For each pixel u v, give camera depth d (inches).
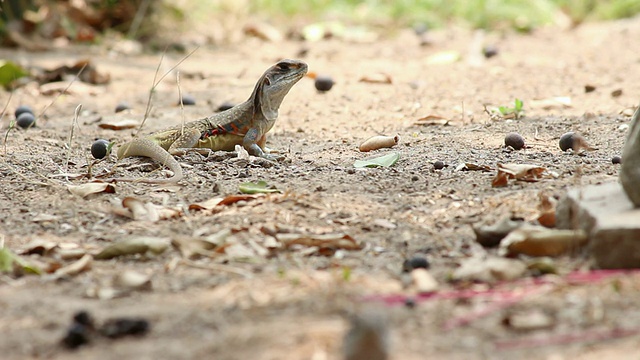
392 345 264.8
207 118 548.7
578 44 970.1
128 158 512.4
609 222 321.7
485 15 1155.3
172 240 362.3
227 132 545.0
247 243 368.5
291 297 306.5
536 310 289.6
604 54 888.9
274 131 617.9
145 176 477.7
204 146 540.7
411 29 1131.3
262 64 913.5
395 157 489.1
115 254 356.8
